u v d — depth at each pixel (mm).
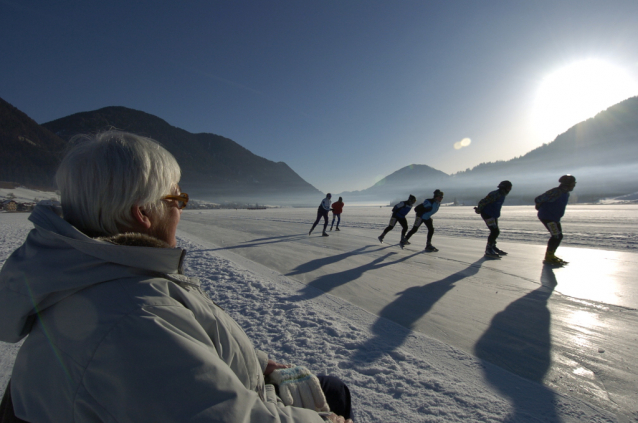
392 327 3291
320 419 815
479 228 13000
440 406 1997
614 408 1960
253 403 658
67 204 791
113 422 559
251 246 9539
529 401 2039
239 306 4039
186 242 10758
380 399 2092
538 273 5332
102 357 578
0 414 723
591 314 3525
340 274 5688
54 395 615
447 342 2939
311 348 2832
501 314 3615
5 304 642
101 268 660
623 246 7695
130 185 751
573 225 13297
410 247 8617
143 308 635
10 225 16922
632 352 2668
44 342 646
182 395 574
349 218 23844
